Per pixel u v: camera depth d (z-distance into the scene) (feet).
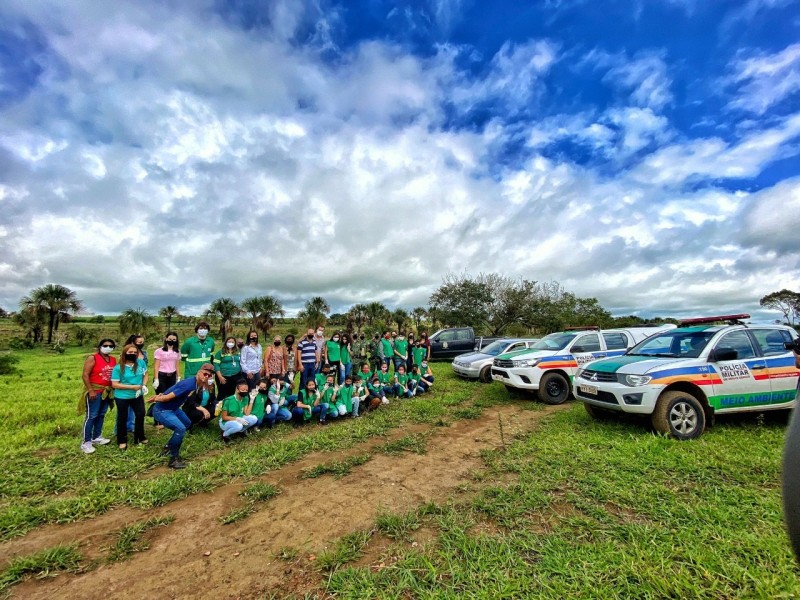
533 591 8.19
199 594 8.66
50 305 138.31
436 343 58.03
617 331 30.73
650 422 20.33
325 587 8.63
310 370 31.40
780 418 21.15
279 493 13.97
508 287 103.45
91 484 15.26
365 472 15.81
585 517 11.16
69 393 37.24
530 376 28.43
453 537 10.40
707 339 20.17
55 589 9.00
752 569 8.41
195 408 22.13
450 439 20.15
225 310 144.36
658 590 7.95
